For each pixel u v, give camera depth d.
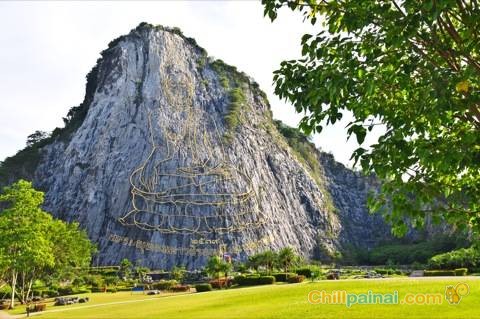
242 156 172.62
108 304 56.62
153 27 194.12
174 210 151.62
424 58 10.33
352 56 10.70
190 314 37.16
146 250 144.75
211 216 152.62
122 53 187.00
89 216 154.00
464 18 9.93
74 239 91.81
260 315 32.56
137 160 160.50
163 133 163.88
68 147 174.38
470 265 80.88
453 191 11.59
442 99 9.17
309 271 85.75
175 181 156.00
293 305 35.62
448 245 142.75
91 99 199.50
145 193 153.38
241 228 154.25
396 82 11.05
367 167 10.89
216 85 193.25
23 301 71.31
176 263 142.25
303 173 196.25
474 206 11.70
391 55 10.71
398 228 11.29
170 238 146.75
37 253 56.69
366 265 167.38
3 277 68.75
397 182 10.96
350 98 10.99
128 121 169.75
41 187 168.75
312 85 11.01
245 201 160.75
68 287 95.00
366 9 10.39
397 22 9.89
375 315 28.31
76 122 194.75
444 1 8.72
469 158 9.98
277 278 76.31
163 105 171.38
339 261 170.50
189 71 189.38
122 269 124.88
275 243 160.00
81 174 164.38
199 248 145.12
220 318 33.03
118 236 148.12
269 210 167.75
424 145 10.69
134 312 42.78
